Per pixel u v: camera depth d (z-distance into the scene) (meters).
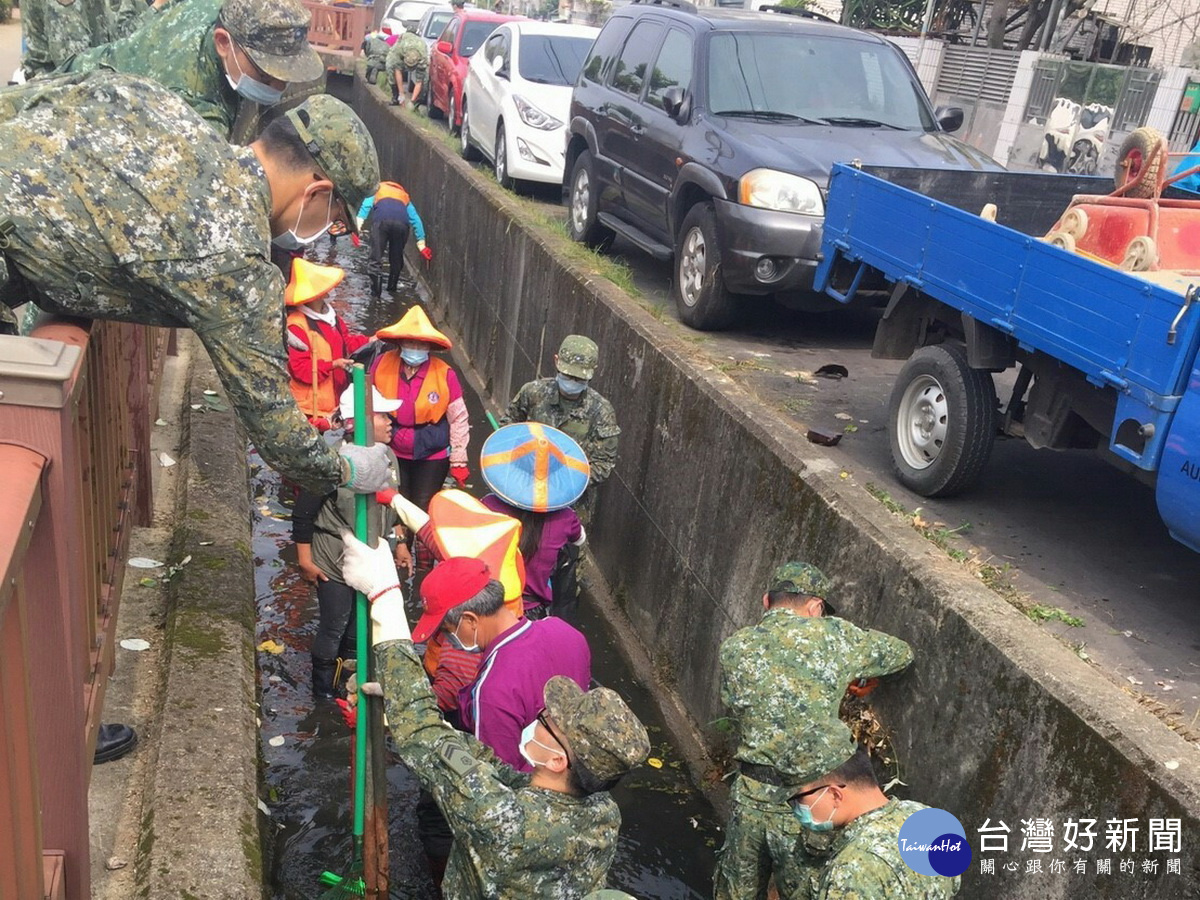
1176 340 3.75
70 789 2.20
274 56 3.77
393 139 17.69
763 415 5.46
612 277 8.24
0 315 2.46
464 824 2.84
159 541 5.18
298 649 5.45
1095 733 3.08
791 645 3.72
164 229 2.46
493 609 3.56
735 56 8.22
